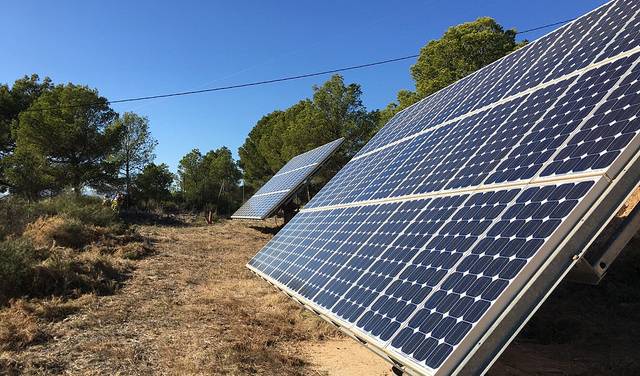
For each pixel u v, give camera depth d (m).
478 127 9.65
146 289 15.97
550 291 4.68
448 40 31.86
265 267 13.52
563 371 9.52
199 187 55.38
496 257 5.32
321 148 33.19
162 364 9.23
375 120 47.59
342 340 11.72
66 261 16.12
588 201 4.87
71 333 10.95
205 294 15.61
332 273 9.00
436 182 8.88
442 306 5.38
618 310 13.33
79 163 42.19
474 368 4.50
